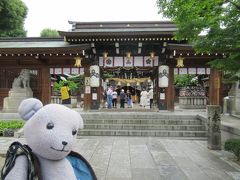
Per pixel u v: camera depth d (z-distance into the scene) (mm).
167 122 20516
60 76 39375
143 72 37688
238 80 12094
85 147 14812
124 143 16094
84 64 26641
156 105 29781
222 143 16219
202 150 14203
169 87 26484
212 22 10922
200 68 26297
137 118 21328
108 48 27047
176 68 26547
